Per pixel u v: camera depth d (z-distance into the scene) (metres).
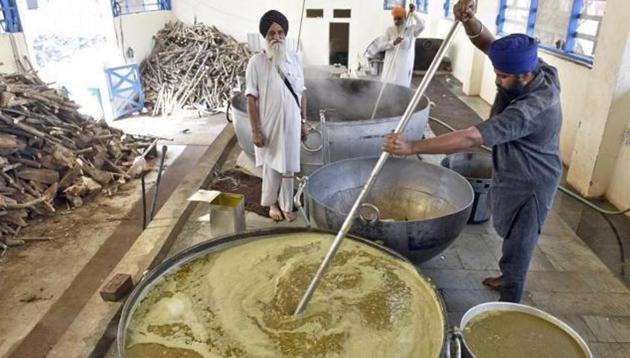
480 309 1.91
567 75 4.79
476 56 7.35
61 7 7.90
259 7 11.28
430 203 2.84
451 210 2.69
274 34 2.70
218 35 11.29
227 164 4.33
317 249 2.16
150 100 9.92
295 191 3.35
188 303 1.81
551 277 2.60
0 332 3.09
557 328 1.84
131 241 4.38
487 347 1.73
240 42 11.67
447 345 1.54
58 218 4.84
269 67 2.75
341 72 8.27
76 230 4.60
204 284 1.92
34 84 6.21
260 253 2.14
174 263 2.02
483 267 2.67
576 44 4.86
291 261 2.05
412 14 5.27
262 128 2.90
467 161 3.51
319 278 1.71
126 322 1.67
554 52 5.09
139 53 10.16
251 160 3.93
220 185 3.80
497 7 6.98
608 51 3.59
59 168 5.23
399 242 2.20
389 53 5.55
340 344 1.60
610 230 3.28
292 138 2.91
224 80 10.30
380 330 1.66
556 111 1.85
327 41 11.47
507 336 1.79
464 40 8.12
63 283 3.69
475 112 6.62
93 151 5.76
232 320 1.72
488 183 2.96
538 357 1.70
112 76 8.86
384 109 4.59
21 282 3.71
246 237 2.23
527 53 1.73
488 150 4.54
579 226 3.34
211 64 10.51
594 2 4.53
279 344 1.61
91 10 8.59
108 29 8.89
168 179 6.04
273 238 2.26
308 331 1.66
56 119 5.71
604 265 2.73
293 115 2.86
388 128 3.36
